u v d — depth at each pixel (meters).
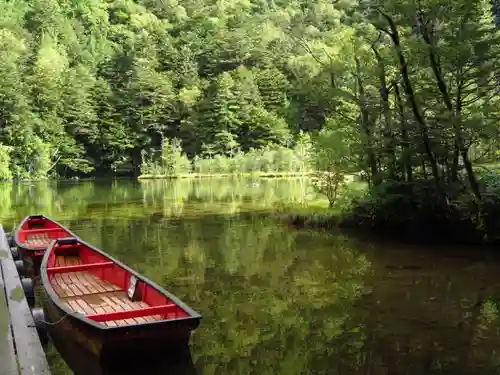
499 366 5.00
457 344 5.57
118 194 24.81
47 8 68.94
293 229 13.52
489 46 11.64
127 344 4.88
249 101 47.22
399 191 12.54
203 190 26.22
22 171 39.31
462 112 11.77
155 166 42.03
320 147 14.84
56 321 5.80
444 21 11.95
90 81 48.00
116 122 46.66
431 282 8.16
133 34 74.31
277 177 35.66
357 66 13.83
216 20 70.38
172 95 48.94
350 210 14.26
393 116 12.70
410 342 5.65
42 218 11.48
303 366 5.07
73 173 44.69
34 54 51.56
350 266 9.29
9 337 4.83
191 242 11.80
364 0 13.03
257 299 7.30
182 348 5.12
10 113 39.72
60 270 7.10
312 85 15.35
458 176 12.34
